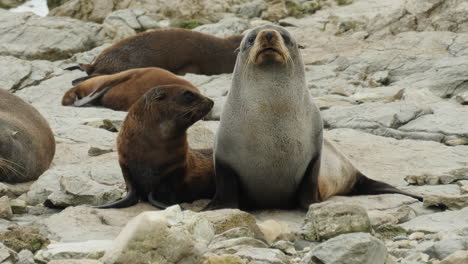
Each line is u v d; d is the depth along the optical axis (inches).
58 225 916.6
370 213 924.0
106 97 1897.1
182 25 2970.0
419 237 822.5
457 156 1302.9
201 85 2007.9
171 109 1031.6
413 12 2377.0
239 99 981.2
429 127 1480.1
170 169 1045.2
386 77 1998.0
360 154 1333.7
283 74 965.8
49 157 1299.2
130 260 661.9
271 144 968.3
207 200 1085.1
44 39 2687.0
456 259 655.1
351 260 657.0
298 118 973.8
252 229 818.2
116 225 931.3
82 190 1048.8
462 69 1867.6
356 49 2246.6
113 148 1400.1
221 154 995.3
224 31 2738.7
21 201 1028.5
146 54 2256.4
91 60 2509.8
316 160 1004.6
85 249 735.7
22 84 2233.0
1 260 685.9
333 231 821.2
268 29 967.6
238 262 675.4
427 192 1082.7
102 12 3125.0
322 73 2042.3
